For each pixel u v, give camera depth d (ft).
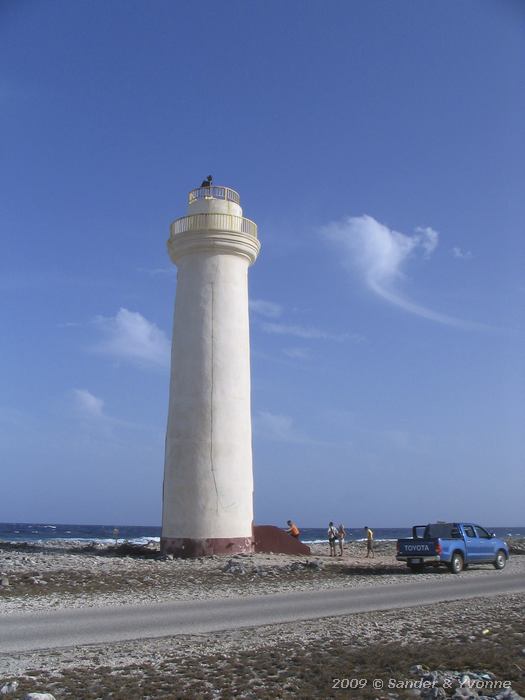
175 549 83.76
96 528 472.03
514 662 28.68
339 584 63.77
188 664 29.04
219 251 90.74
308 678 26.84
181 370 88.38
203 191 94.79
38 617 42.93
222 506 84.23
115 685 25.75
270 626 38.75
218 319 88.94
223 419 86.43
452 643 32.89
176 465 85.97
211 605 48.75
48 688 25.36
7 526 468.34
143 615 43.65
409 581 66.64
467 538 78.02
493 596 52.80
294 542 90.99
